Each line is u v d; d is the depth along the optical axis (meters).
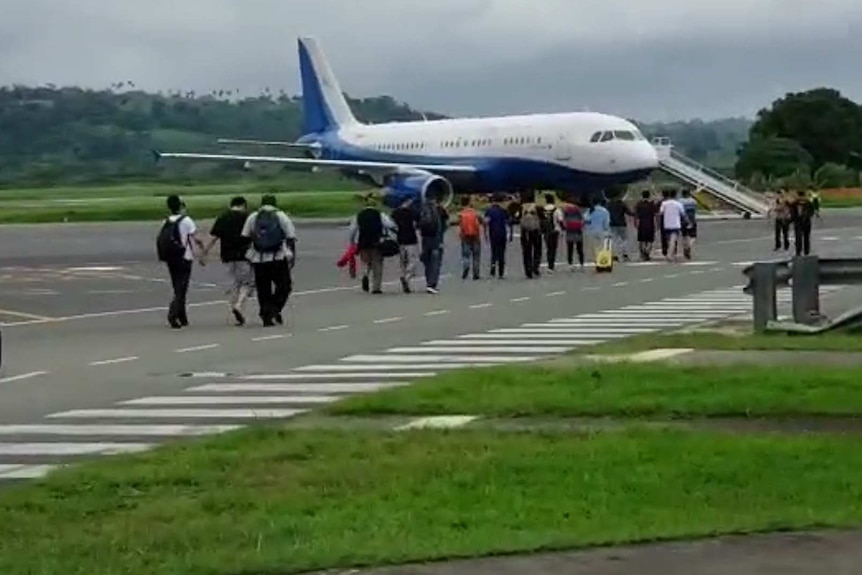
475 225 73.62
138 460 23.36
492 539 17.08
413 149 147.88
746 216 163.62
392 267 83.38
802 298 43.06
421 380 32.91
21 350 42.84
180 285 50.00
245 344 43.72
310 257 92.75
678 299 59.44
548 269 80.25
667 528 17.52
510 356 38.97
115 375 36.50
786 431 25.53
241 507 19.58
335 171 154.62
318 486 20.88
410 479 21.19
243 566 16.16
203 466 22.61
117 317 54.28
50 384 34.84
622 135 132.88
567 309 55.06
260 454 23.55
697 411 27.55
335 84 164.88
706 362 35.00
